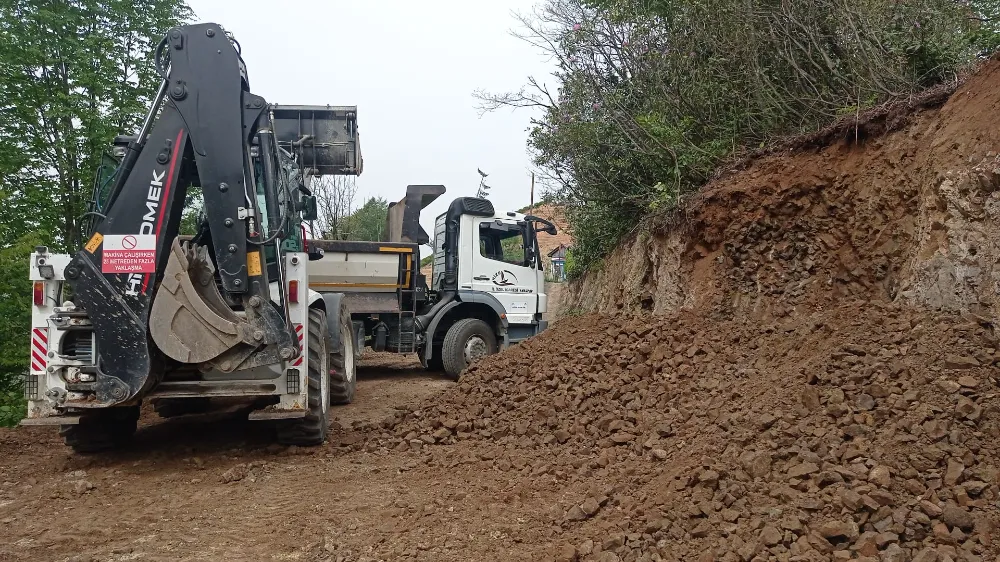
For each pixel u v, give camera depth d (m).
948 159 4.99
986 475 3.26
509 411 6.05
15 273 8.45
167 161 5.11
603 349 6.44
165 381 5.30
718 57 8.33
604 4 10.24
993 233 4.52
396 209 12.95
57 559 3.57
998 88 4.87
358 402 8.90
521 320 12.09
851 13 6.88
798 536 3.18
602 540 3.51
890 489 3.30
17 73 10.09
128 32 11.07
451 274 11.70
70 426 5.57
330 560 3.50
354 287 10.89
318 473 5.14
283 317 5.23
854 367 4.41
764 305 6.29
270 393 5.30
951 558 2.80
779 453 3.83
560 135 10.36
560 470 4.68
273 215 5.56
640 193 9.54
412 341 11.26
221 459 5.56
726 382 5.18
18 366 8.27
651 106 9.38
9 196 9.80
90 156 10.62
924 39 6.36
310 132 9.38
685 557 3.23
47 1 10.51
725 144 8.17
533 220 12.33
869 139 6.01
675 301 7.46
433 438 5.82
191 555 3.61
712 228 6.93
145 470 5.27
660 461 4.40
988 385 3.86
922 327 4.56
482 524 3.89
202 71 5.23
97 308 4.91
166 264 5.06
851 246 5.93
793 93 7.56
